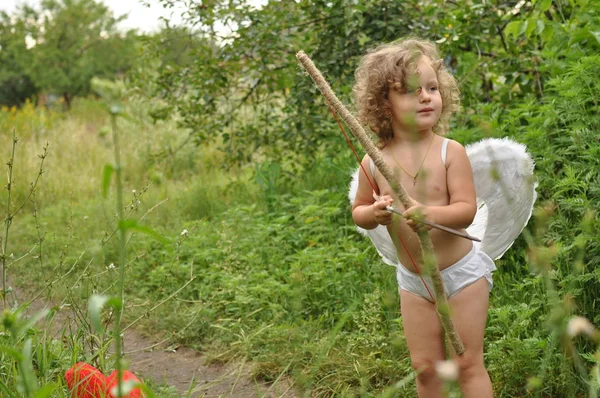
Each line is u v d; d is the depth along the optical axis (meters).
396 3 6.42
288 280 5.22
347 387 3.61
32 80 29.75
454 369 1.99
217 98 7.82
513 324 3.59
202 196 8.48
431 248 2.53
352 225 6.05
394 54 3.06
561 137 4.56
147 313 3.93
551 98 4.72
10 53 30.84
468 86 6.05
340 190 6.70
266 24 6.89
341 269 5.25
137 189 10.20
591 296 3.73
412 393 3.54
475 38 6.12
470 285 2.98
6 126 14.58
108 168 1.73
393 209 2.76
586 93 4.41
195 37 7.56
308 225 6.03
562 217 3.82
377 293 4.37
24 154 11.58
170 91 7.81
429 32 6.34
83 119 18.89
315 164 7.67
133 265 6.25
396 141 3.12
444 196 3.01
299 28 7.00
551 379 3.36
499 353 3.51
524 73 6.02
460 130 5.11
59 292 5.43
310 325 4.54
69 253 6.81
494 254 3.47
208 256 5.98
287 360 4.20
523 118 5.52
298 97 6.93
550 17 6.19
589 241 3.70
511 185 3.29
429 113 3.00
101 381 3.18
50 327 3.78
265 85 8.06
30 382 2.12
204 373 4.39
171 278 5.78
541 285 3.78
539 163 4.34
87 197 10.00
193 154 11.61
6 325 2.12
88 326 3.84
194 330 4.95
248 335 4.64
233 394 4.04
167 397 3.81
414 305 3.06
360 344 4.16
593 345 3.40
